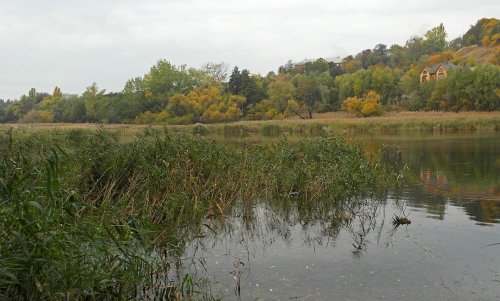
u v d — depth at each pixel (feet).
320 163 48.08
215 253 27.66
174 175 36.94
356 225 33.88
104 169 35.78
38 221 17.74
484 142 104.88
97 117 303.89
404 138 127.03
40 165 24.26
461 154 79.36
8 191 19.25
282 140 55.21
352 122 183.52
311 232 32.19
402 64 471.62
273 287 21.95
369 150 89.10
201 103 271.49
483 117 183.21
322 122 190.90
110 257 20.72
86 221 21.22
